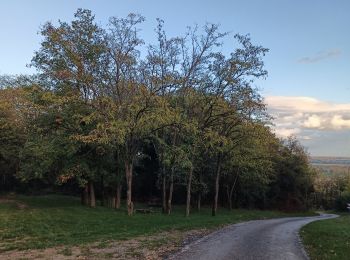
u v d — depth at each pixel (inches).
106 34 1261.1
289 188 2992.1
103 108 1200.2
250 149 1786.4
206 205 2566.4
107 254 540.4
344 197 4020.7
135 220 1086.4
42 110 1346.0
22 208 1357.0
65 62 1290.6
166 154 1316.4
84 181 1375.5
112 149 1342.3
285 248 653.3
